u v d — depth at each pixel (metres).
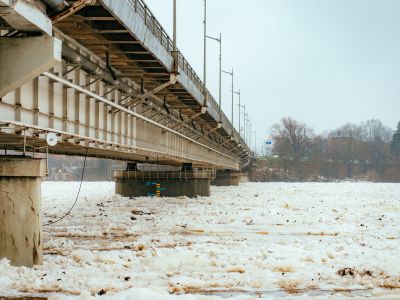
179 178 65.19
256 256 23.08
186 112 50.62
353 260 22.52
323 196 74.94
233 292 17.73
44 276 18.62
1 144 25.17
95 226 34.47
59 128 23.02
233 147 99.69
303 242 28.28
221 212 43.97
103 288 17.47
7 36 16.08
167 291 17.59
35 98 20.38
